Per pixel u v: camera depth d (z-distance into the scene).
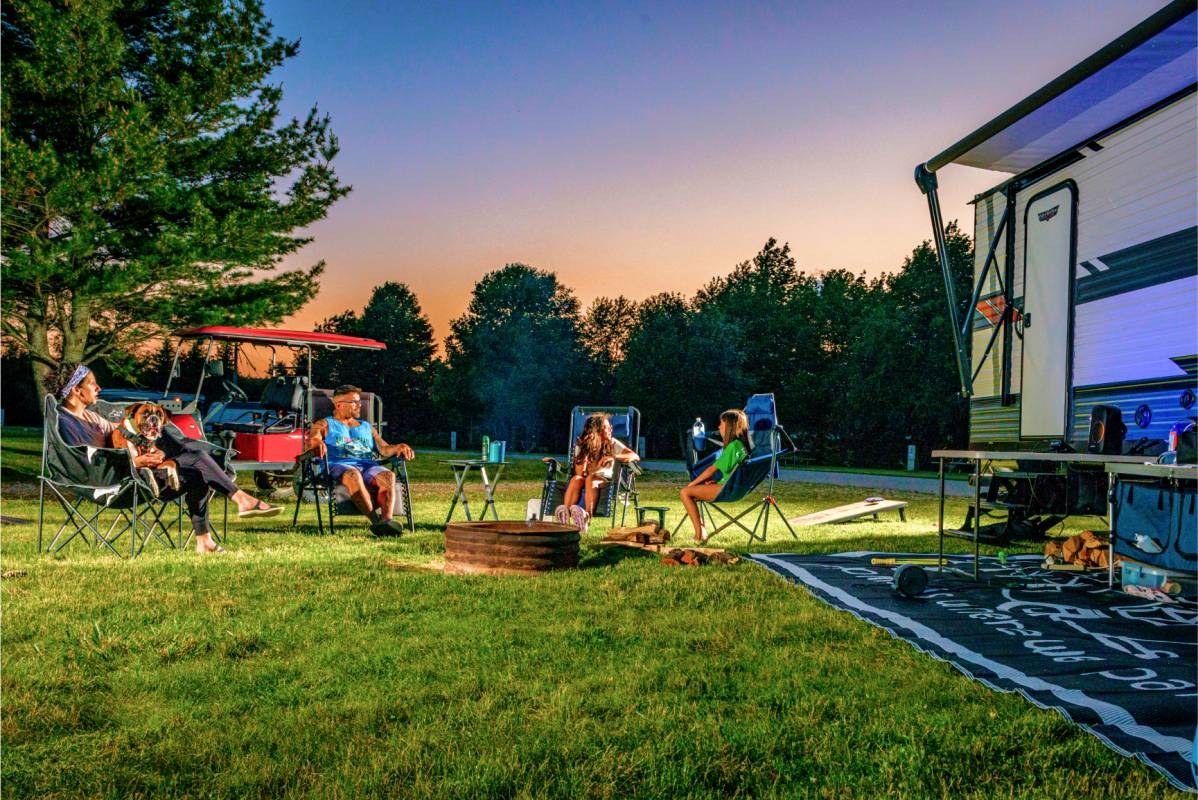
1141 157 6.01
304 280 18.55
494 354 57.44
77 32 14.44
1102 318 6.43
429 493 13.09
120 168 14.14
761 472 7.73
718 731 2.82
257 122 16.67
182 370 12.73
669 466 28.02
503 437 57.19
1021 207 7.46
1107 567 6.24
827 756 2.64
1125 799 2.39
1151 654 3.80
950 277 7.35
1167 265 5.77
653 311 49.94
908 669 3.56
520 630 4.06
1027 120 6.16
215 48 16.25
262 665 3.46
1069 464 6.66
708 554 6.29
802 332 49.22
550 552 5.65
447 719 2.90
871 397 35.97
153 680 3.25
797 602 4.81
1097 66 4.98
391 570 5.65
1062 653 3.80
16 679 3.21
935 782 2.48
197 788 2.40
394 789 2.37
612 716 2.97
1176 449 5.12
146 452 6.26
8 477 14.20
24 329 17.02
